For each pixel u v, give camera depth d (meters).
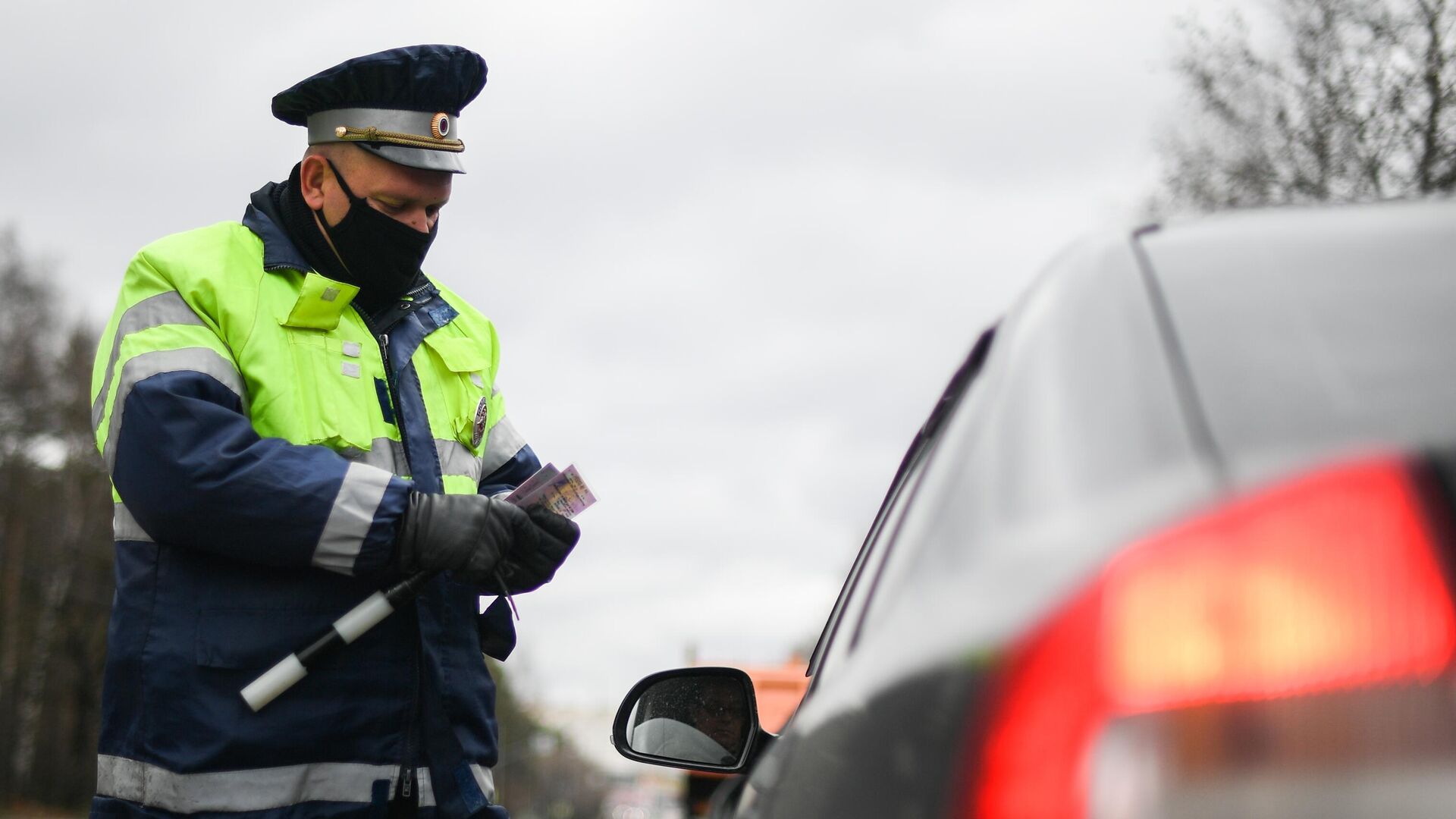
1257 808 1.33
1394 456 1.42
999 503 1.73
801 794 2.03
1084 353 1.82
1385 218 1.97
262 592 3.92
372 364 4.26
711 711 3.34
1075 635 1.44
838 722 1.95
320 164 4.25
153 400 3.81
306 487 3.77
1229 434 1.57
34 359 67.44
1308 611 1.36
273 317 4.11
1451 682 1.31
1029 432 1.77
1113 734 1.40
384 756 3.99
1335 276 1.82
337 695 3.93
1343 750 1.32
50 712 67.62
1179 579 1.42
